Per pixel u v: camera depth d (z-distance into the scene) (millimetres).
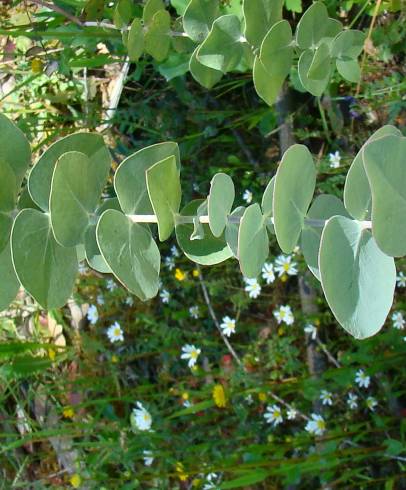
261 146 620
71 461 677
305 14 367
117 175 263
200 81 417
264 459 533
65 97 608
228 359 617
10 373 634
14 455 698
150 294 275
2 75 642
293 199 259
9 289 271
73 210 257
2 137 257
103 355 670
